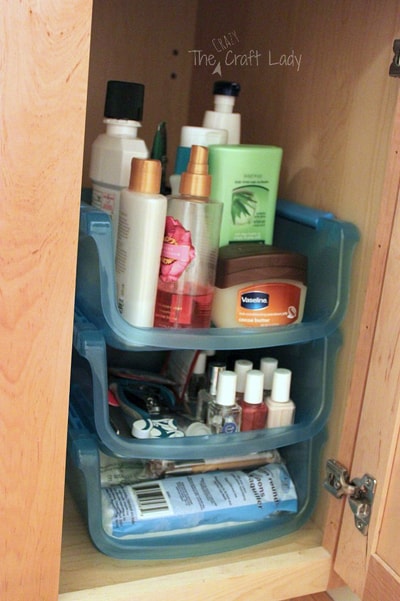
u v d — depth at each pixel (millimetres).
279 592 745
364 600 708
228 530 760
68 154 521
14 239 522
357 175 726
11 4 481
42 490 587
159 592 687
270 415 768
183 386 852
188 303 717
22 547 595
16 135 505
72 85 509
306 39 790
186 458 711
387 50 674
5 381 549
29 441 571
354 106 723
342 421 763
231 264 723
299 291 758
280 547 769
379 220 667
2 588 597
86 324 674
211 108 946
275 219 852
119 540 717
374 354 682
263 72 870
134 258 682
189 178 714
